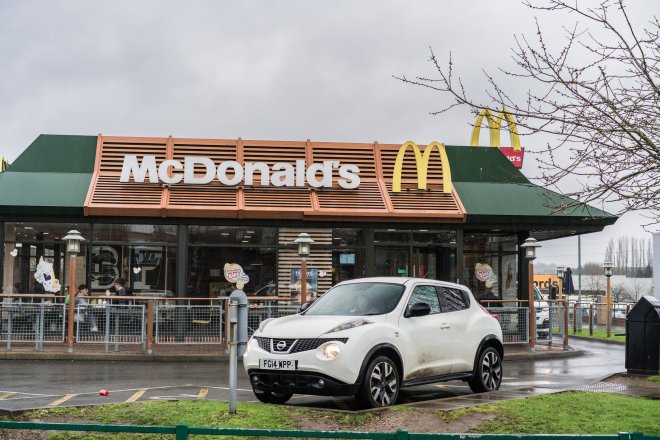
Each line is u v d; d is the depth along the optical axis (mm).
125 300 22891
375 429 8719
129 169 24172
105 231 23516
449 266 24859
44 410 9391
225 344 19844
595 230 25203
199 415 9141
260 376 10445
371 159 26047
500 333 12672
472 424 8961
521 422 9008
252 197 24344
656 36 7434
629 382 13516
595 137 7391
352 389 10000
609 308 27953
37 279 23188
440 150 25875
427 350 11219
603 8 7277
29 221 23203
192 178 24188
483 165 26422
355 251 24469
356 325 10312
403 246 24688
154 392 12188
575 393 11312
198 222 23781
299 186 24781
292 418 9148
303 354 10070
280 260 24141
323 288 24219
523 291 25469
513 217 24594
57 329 19375
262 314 20234
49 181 23953
